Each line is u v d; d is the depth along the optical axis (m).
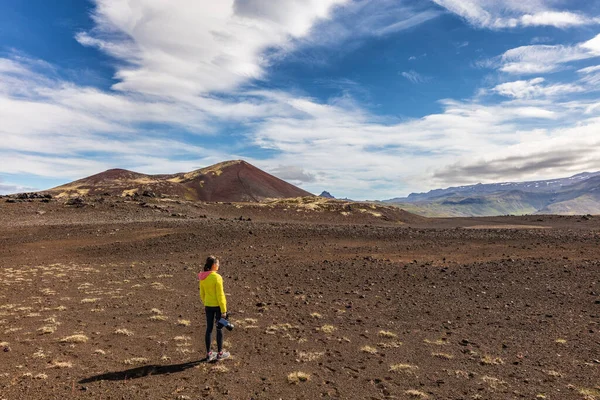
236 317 13.01
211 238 31.36
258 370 8.56
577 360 9.10
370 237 32.56
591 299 14.33
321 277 19.39
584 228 42.56
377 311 13.85
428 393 7.54
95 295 15.86
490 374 8.45
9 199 53.12
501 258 22.91
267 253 26.17
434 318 12.92
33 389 7.11
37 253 27.20
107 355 9.20
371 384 7.93
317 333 11.39
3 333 10.64
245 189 174.62
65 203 53.06
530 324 11.99
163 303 14.77
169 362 8.90
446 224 60.66
